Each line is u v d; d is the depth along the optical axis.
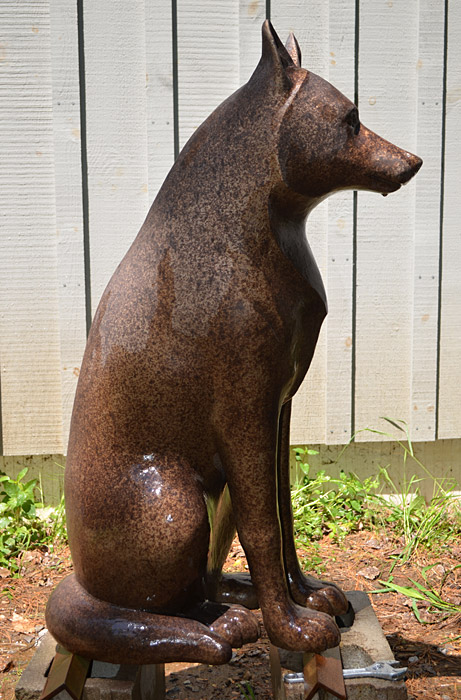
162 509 1.89
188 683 2.61
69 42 3.52
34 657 2.12
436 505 3.95
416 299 3.85
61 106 3.56
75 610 1.96
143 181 3.65
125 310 1.94
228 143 1.89
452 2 3.66
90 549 1.96
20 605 3.12
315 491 3.94
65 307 3.70
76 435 2.04
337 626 2.08
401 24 3.65
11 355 3.71
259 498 1.92
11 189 3.60
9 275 3.65
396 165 1.86
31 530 3.65
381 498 3.88
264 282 1.85
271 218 1.86
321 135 1.84
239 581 2.34
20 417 3.76
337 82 3.66
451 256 3.85
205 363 1.87
